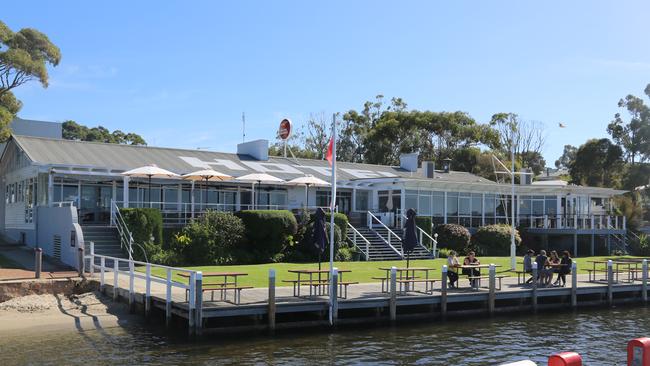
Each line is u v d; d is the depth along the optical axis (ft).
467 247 134.72
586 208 171.32
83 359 48.32
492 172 230.89
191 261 99.60
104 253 93.40
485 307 73.46
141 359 48.60
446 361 50.39
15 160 121.08
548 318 73.10
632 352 23.77
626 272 103.96
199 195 124.16
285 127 159.53
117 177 112.57
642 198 212.02
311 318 63.57
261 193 131.54
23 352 50.24
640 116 211.82
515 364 19.07
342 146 260.21
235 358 49.65
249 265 100.27
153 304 63.31
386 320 67.00
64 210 90.53
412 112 247.70
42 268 83.35
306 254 110.83
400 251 119.24
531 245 149.18
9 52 149.59
